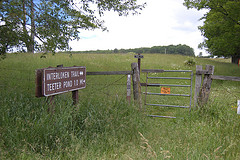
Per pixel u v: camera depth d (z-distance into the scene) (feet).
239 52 98.58
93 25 21.17
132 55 83.35
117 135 12.69
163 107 21.89
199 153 10.44
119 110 15.19
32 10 17.43
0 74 29.17
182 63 72.84
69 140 11.30
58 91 12.59
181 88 32.73
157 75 45.60
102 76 35.14
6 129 11.13
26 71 32.83
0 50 18.10
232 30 46.19
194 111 17.48
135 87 18.24
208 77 17.63
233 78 16.97
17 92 18.12
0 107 13.52
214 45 56.70
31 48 19.24
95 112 13.87
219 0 42.11
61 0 18.34
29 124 11.33
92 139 11.98
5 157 9.46
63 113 12.91
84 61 54.60
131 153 10.77
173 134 13.43
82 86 15.39
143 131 13.60
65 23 19.54
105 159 10.12
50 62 43.80
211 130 13.92
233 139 12.10
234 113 15.99
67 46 18.94
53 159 9.89
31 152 10.12
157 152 10.55
